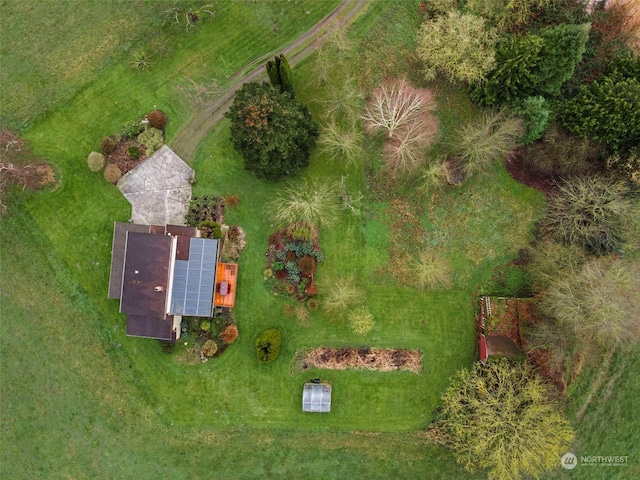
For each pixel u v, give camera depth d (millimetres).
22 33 37062
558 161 35312
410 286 36406
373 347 36062
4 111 36594
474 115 37281
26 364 35844
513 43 33250
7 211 36219
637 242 33938
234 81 37312
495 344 34594
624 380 36906
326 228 36406
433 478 35562
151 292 32594
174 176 36469
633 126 32250
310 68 37438
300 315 35719
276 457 35625
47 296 36062
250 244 36156
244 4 37688
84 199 36375
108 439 35531
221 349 35594
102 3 37344
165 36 37281
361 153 36844
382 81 37438
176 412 35625
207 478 35438
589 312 30969
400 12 37875
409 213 36875
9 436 35531
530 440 31969
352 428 35781
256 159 32875
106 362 35844
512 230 37000
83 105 36812
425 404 35844
